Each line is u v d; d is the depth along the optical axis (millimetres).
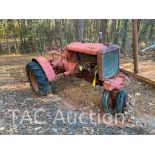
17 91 6578
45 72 6020
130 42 12430
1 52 13305
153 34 13070
